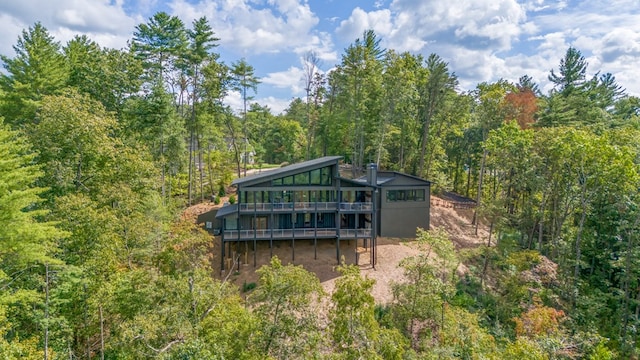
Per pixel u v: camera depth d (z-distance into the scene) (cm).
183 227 1894
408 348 1418
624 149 2131
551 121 3272
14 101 2408
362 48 3519
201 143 3734
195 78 3391
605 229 2492
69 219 1438
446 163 4822
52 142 1905
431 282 1647
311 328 1080
